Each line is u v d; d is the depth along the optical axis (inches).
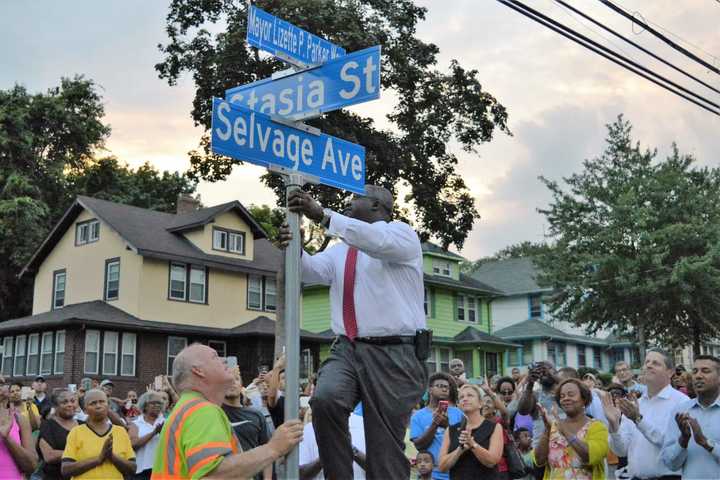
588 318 1212.5
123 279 1171.9
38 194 1549.0
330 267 143.6
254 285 1309.1
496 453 285.0
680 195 1181.1
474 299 1651.1
